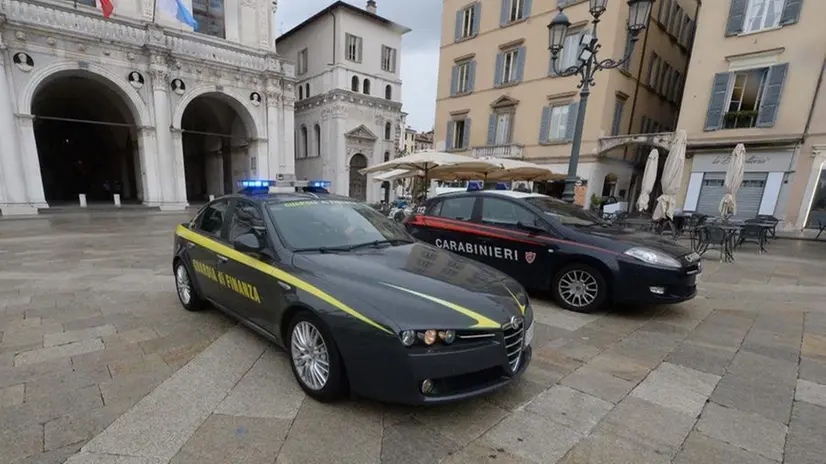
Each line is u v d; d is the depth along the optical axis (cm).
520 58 1994
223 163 2892
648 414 270
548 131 1928
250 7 2352
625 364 344
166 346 360
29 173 1689
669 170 1055
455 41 2306
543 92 1928
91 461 215
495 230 555
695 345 387
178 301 494
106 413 257
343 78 2803
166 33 1984
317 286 276
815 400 289
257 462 216
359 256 327
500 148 2058
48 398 272
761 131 1414
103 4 1723
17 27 1588
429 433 245
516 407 275
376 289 266
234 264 358
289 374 312
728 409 277
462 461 221
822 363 349
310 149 3105
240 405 269
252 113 2347
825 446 238
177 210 2048
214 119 2767
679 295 434
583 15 1764
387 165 1077
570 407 277
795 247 1094
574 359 353
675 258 441
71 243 969
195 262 427
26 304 477
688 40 2231
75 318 430
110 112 2503
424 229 641
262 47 2398
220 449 226
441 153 1043
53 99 2402
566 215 543
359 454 224
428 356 234
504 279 322
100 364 323
